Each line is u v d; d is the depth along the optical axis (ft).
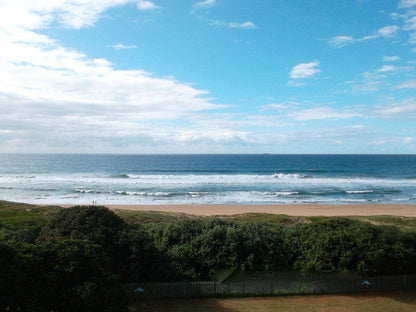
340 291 46.47
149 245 45.88
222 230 52.21
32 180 210.79
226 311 40.40
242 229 53.72
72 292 33.22
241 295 44.57
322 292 46.21
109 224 46.47
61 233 43.37
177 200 144.05
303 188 182.60
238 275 47.67
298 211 117.80
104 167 378.94
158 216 83.20
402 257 47.55
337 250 48.32
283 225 61.16
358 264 47.11
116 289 35.86
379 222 81.41
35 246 35.37
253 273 48.49
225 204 134.72
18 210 82.64
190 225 55.16
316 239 50.90
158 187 182.39
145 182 202.90
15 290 31.14
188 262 47.78
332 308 41.75
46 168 354.13
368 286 46.83
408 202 142.72
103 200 142.10
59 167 371.76
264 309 41.16
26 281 32.37
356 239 48.83
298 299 44.24
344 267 47.98
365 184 200.85
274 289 45.34
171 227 53.57
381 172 309.01
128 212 89.15
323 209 122.42
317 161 555.69
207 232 52.06
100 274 35.96
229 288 44.55
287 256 50.70
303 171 325.62
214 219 59.93
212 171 324.60
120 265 43.60
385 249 47.62
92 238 42.55
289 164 465.88
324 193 165.27
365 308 41.88
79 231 43.24
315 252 49.67
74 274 34.35
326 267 48.62
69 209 47.65
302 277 48.34
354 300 44.14
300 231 55.11
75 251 35.40
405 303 43.42
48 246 35.68
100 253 38.09
